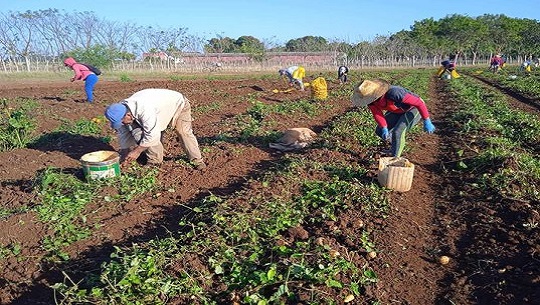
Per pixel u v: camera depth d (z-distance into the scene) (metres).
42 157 8.89
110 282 4.06
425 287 4.51
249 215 5.52
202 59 51.16
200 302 4.04
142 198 6.78
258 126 11.45
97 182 7.03
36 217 5.95
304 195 6.32
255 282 4.20
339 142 9.39
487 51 64.25
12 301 4.48
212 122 12.77
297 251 4.72
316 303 3.90
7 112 11.10
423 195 6.88
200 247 4.80
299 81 20.06
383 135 7.82
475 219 5.89
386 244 5.21
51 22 40.06
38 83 25.48
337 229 5.35
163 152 8.50
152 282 4.10
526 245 5.10
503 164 7.34
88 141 10.18
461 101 16.81
